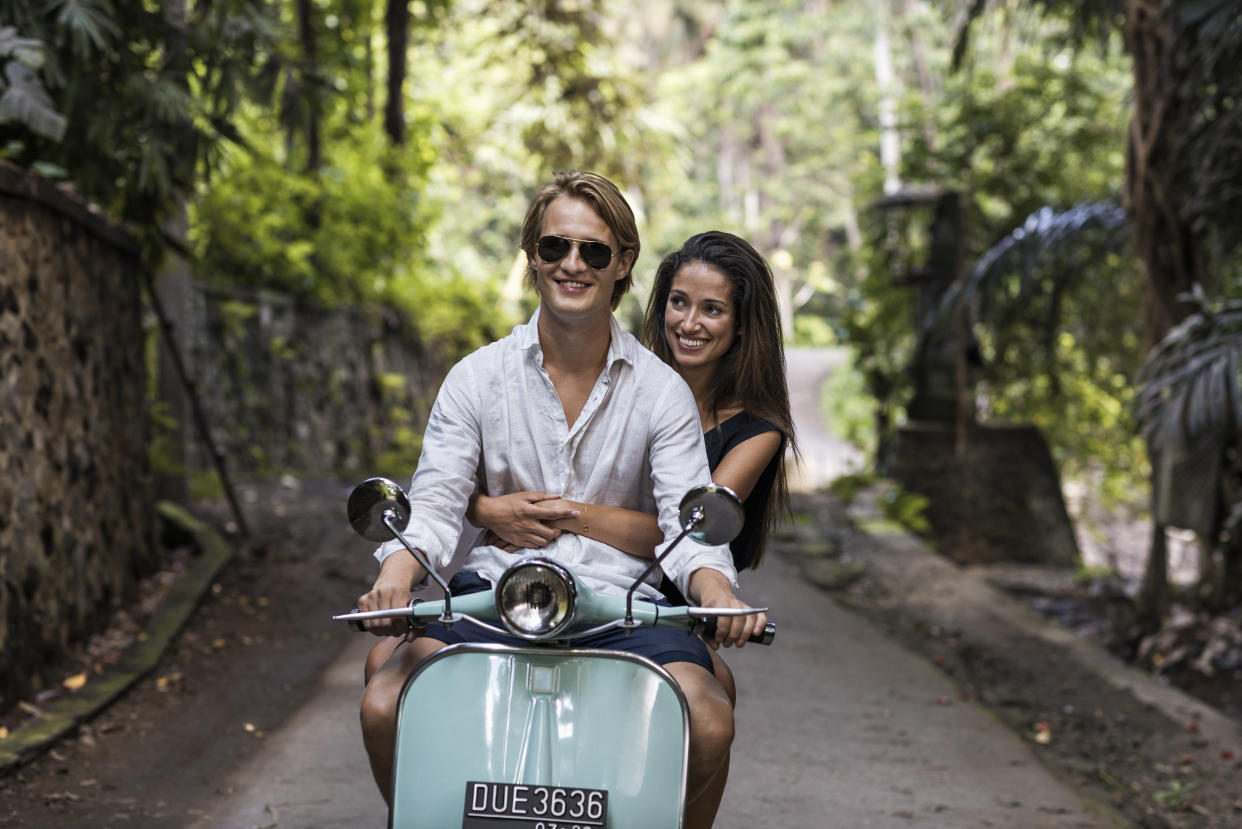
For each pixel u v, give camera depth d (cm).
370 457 1669
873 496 1342
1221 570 864
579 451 296
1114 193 1105
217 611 720
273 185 1458
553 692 262
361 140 1708
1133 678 773
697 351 338
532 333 297
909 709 624
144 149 697
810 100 4906
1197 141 820
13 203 537
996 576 1173
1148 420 842
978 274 1127
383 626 272
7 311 526
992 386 1605
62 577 571
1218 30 738
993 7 1042
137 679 569
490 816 253
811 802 471
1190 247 863
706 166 5600
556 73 2064
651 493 306
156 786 451
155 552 775
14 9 600
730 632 269
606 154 2170
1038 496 1308
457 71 2506
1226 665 807
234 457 1254
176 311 1003
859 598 960
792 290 5500
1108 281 1231
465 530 307
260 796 444
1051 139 1592
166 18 712
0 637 488
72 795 430
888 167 1903
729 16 5038
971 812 473
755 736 555
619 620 267
